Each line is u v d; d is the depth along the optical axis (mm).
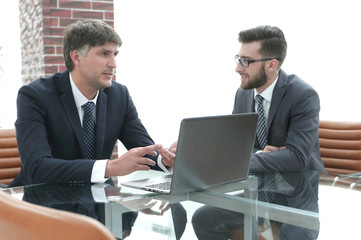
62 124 1865
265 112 2299
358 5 3936
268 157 1864
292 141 2016
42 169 1632
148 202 1295
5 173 2254
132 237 967
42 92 1860
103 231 414
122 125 2131
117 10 4801
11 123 4453
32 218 456
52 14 3457
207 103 5605
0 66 4383
